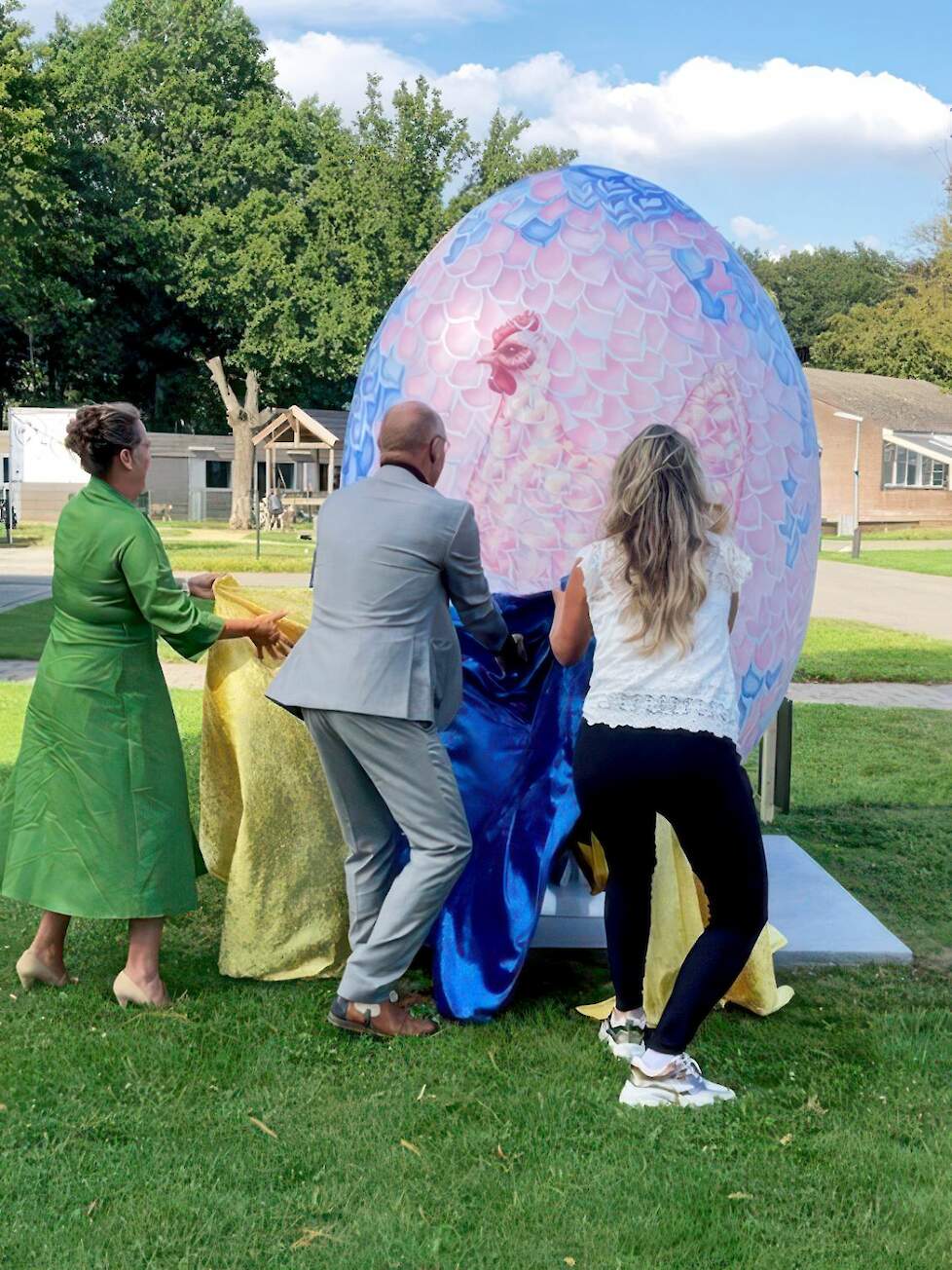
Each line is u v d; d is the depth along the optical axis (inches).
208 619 144.8
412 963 163.6
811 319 3811.5
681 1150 116.5
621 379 150.9
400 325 164.7
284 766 155.6
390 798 135.2
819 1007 153.0
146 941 145.6
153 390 2140.7
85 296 1877.5
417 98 1610.5
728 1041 141.4
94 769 141.2
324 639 135.1
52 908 141.5
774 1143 118.0
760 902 125.6
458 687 140.6
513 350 152.9
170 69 1865.2
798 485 160.4
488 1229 102.9
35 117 1242.6
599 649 125.7
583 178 164.9
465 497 153.6
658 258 156.9
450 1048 136.9
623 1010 137.7
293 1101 123.9
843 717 359.6
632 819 126.1
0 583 756.6
